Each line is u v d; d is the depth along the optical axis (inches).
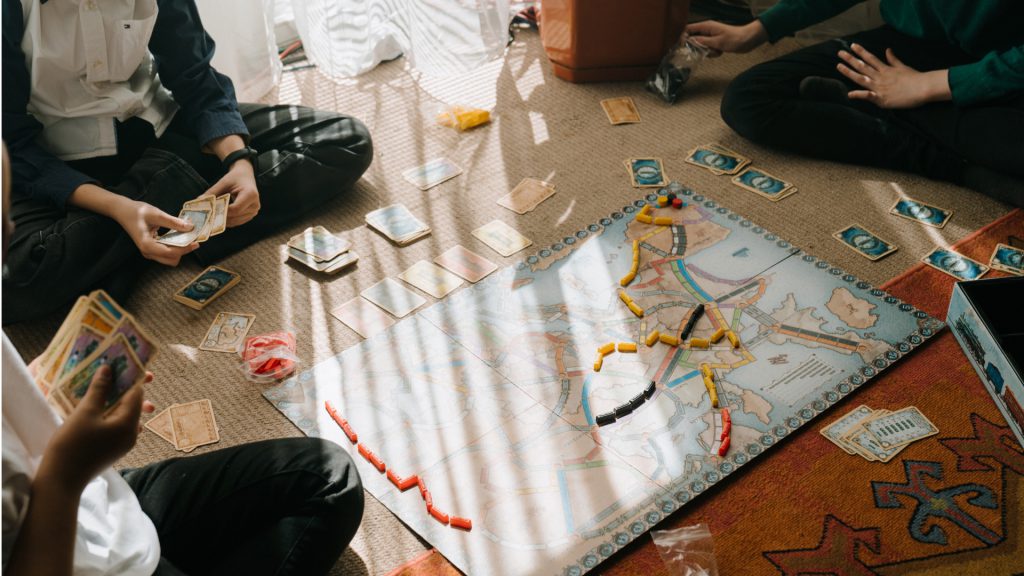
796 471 83.4
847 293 101.4
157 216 98.0
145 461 86.7
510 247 110.3
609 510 80.1
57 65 98.7
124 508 54.7
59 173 99.4
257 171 111.0
